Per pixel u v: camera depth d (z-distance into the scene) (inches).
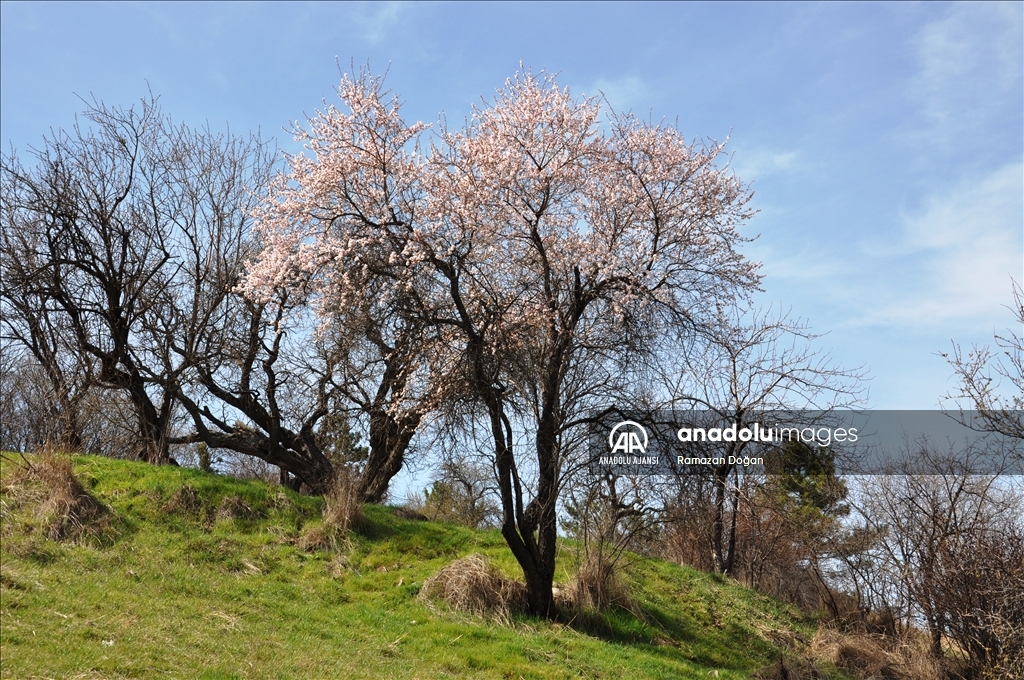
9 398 987.3
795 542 871.7
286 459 808.3
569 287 566.6
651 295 551.8
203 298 849.5
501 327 520.4
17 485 516.7
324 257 570.9
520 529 531.5
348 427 829.8
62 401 773.3
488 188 555.5
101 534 498.3
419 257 526.3
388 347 618.5
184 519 553.9
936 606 641.0
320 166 584.7
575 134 578.6
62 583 405.4
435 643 456.8
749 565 858.1
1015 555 594.2
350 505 604.4
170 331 815.1
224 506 578.6
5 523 476.4
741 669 569.3
